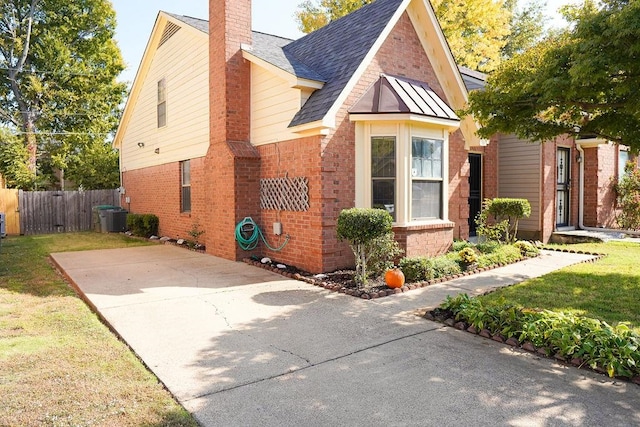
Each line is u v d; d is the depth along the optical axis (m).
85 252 11.10
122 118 17.22
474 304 5.09
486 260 8.43
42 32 25.97
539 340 4.16
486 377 3.62
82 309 5.70
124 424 2.86
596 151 13.76
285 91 8.73
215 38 10.04
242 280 7.51
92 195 18.98
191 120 12.06
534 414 3.03
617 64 4.89
